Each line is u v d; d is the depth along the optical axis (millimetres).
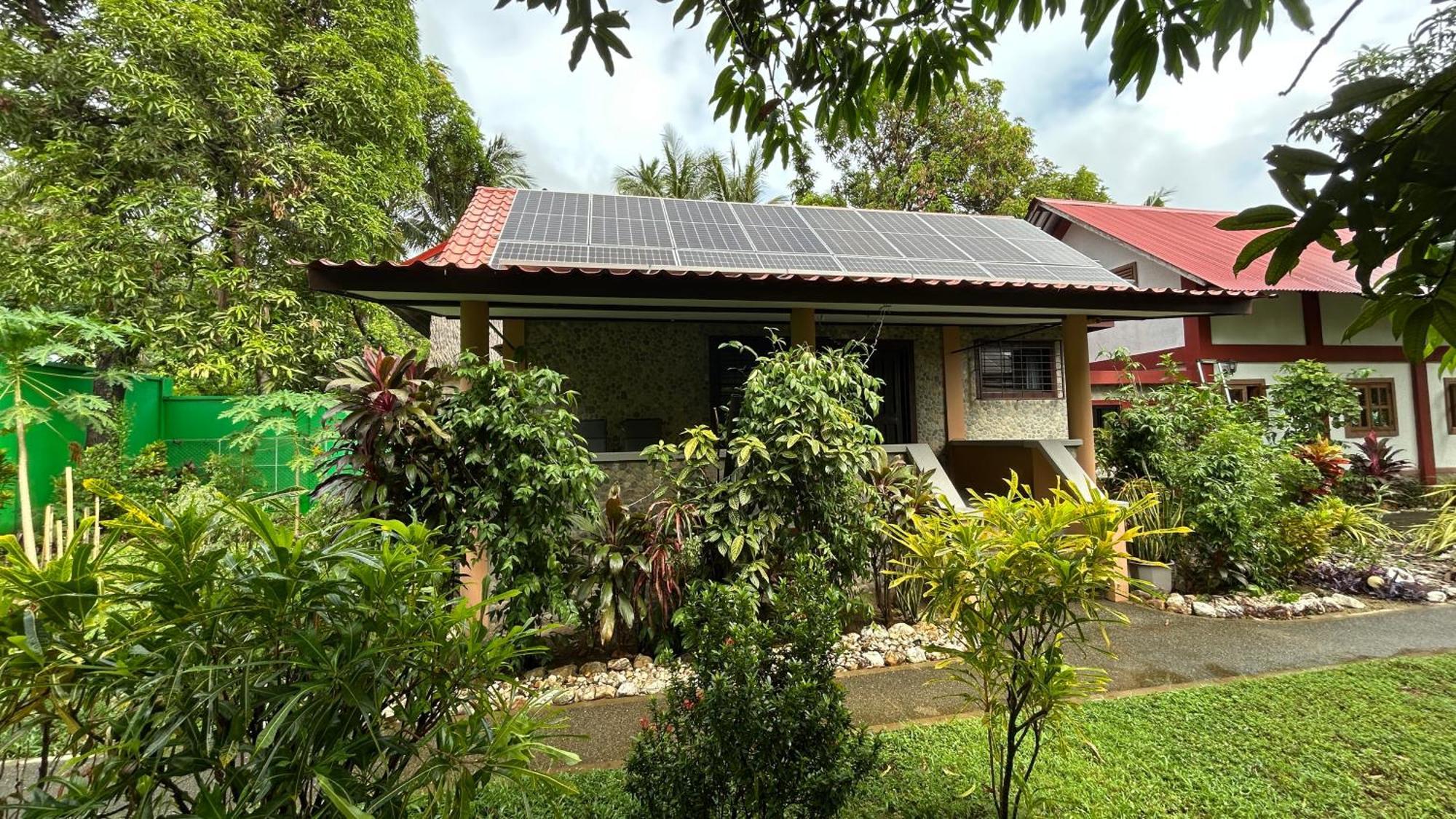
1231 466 5750
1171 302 5910
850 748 2104
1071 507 2133
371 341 11727
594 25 1943
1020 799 2379
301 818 1386
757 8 2344
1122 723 3193
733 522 4316
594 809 2445
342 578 1429
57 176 8289
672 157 21281
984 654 2227
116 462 6793
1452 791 2561
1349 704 3389
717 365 7711
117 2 7984
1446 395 12312
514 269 4609
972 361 8500
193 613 1305
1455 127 979
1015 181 17641
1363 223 1088
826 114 2670
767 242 6613
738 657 1948
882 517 4773
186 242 8812
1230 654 4324
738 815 1934
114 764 1303
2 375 5539
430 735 1510
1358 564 6211
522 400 4117
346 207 9695
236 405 7602
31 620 1319
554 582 4051
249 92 8836
